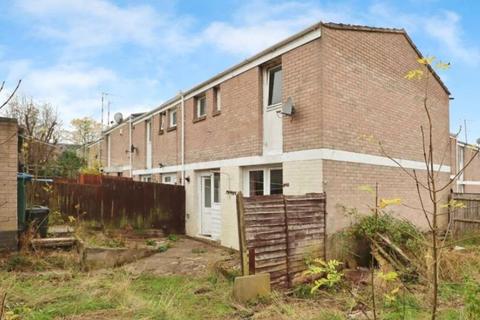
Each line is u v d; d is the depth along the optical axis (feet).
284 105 31.12
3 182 26.76
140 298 20.12
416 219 37.04
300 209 26.40
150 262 30.63
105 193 42.52
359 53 32.53
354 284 23.17
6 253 26.40
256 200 23.82
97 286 21.75
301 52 31.01
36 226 30.14
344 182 30.17
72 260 27.30
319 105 29.19
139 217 44.60
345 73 31.09
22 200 28.96
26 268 25.26
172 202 47.32
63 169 68.28
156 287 23.02
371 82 33.47
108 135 82.58
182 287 22.97
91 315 17.48
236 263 28.94
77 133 109.50
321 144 28.86
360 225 28.76
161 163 55.83
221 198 40.63
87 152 91.35
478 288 15.53
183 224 47.96
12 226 26.91
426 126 40.11
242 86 37.91
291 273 25.03
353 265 28.19
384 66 35.09
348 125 30.94
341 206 29.53
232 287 22.67
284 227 25.14
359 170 31.53
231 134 39.42
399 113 36.52
